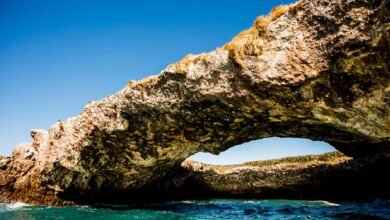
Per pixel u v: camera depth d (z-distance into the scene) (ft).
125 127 54.65
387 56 30.07
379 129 37.55
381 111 34.68
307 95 35.86
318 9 33.40
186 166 93.97
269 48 36.65
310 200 88.38
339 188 85.71
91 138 62.13
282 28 36.27
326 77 33.88
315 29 33.86
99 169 69.77
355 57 31.37
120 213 63.87
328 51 32.78
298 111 39.50
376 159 70.74
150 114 50.62
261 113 42.80
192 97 43.57
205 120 48.06
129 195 81.35
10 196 75.97
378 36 29.45
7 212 63.93
